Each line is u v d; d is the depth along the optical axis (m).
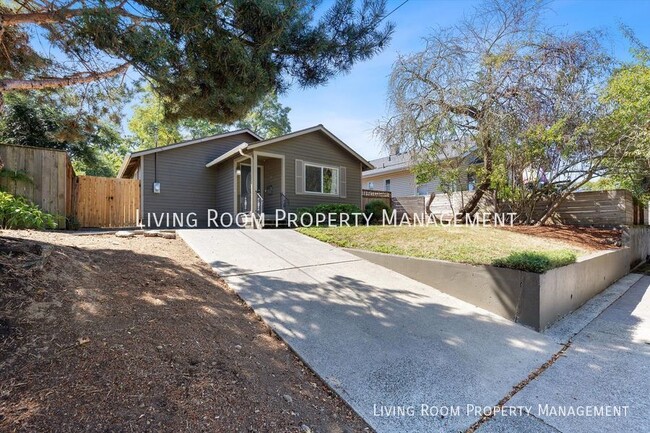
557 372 2.98
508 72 8.23
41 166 6.35
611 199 9.09
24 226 4.94
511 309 4.13
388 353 3.07
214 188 13.91
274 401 2.18
